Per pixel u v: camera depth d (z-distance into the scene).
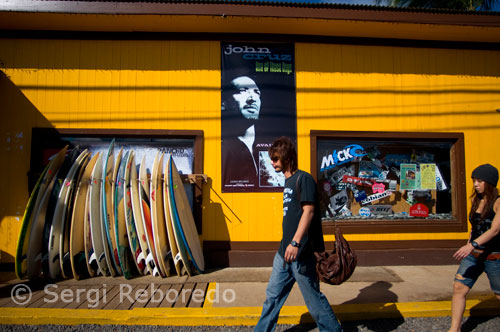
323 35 4.74
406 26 4.45
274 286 2.35
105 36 4.57
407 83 4.84
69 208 3.87
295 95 4.67
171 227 3.92
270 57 4.68
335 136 4.64
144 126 4.54
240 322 2.83
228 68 4.62
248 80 4.63
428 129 4.82
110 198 3.98
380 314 2.94
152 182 3.90
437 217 4.82
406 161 4.86
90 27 4.46
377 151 4.82
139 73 4.57
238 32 4.64
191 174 4.41
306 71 4.71
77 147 4.19
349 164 4.77
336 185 4.71
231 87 4.61
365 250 4.53
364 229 4.54
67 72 4.53
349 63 4.77
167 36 4.60
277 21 4.31
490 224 2.37
